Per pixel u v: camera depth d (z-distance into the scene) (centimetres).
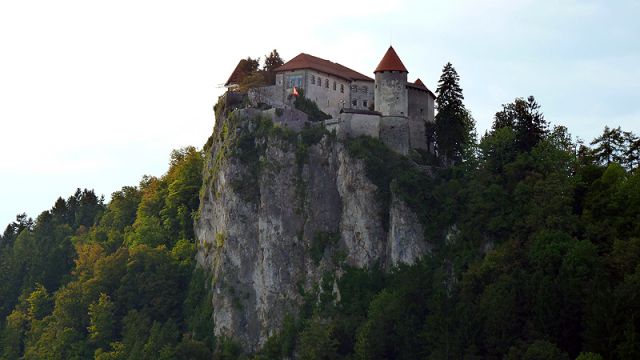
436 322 14538
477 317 13988
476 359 13438
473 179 16975
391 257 16688
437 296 15250
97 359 18088
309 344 15662
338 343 15588
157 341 17762
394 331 15075
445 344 14062
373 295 16325
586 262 13750
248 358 17088
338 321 16075
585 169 16200
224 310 17750
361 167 17362
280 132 18138
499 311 13675
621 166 16888
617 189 15388
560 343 13012
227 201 18238
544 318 13225
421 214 16750
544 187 15675
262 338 17238
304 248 17438
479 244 15875
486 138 17725
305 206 17650
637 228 14362
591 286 13238
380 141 17988
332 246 17275
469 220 16225
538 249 14500
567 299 13188
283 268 17412
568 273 13562
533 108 17838
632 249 13725
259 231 17775
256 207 18000
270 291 17362
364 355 14925
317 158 17925
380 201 17175
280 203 17738
